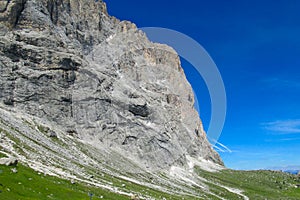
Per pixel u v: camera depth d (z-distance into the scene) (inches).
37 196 2859.3
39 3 7396.7
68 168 4394.7
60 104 6235.2
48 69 6560.0
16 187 2888.8
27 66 6471.5
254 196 7239.2
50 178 3555.6
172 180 6284.5
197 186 6722.4
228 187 7632.9
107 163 5428.2
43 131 5536.4
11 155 3956.7
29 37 6761.8
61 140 5546.3
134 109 6136.8
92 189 3737.7
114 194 3882.9
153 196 4628.4
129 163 5733.3
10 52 6412.4
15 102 6028.5
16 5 6855.3
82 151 5487.2
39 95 6245.1
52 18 7652.6
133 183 5024.6
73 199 3117.6
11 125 5162.4
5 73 6151.6
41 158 4343.0
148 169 5940.0
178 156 6884.8
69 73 6594.5
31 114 5979.3
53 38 7096.5
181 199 5049.2
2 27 6599.4
